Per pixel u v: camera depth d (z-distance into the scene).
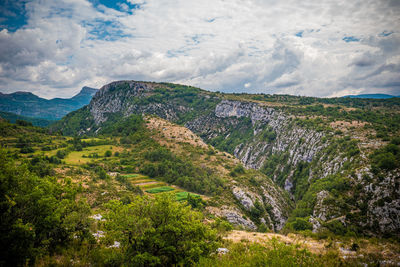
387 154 79.12
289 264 11.94
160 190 91.38
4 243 10.23
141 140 158.00
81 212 15.28
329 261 12.98
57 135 169.38
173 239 12.51
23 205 11.97
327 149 122.56
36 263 11.13
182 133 168.00
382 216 65.31
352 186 79.06
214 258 13.24
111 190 63.75
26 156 102.00
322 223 48.28
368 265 12.42
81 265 11.57
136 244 11.95
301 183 130.12
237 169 120.62
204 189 94.38
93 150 139.75
